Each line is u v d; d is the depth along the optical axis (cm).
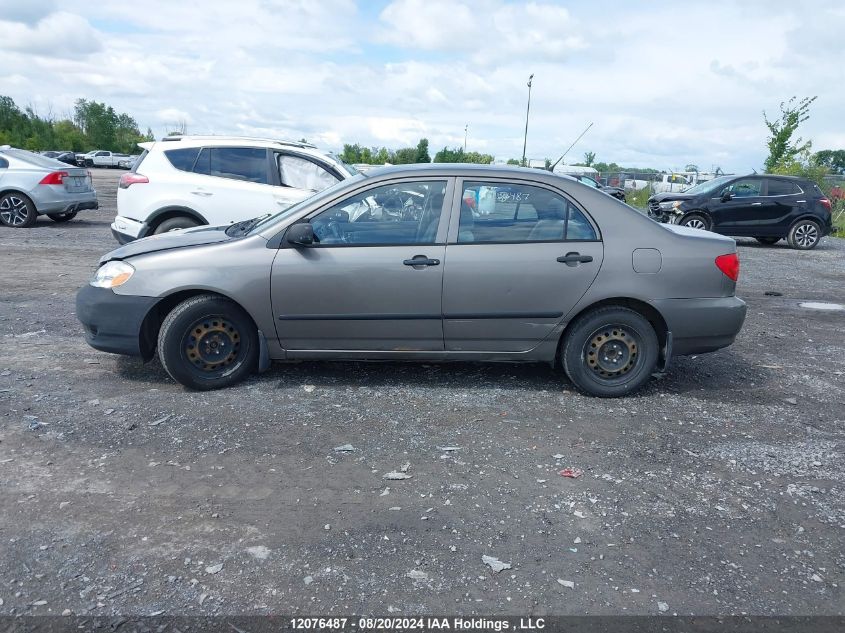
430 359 509
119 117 9219
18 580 280
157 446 405
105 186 3097
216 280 480
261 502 347
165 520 328
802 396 536
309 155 923
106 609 265
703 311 500
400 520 335
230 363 502
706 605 279
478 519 338
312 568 295
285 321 492
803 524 345
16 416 440
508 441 430
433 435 435
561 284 489
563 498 362
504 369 571
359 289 485
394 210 493
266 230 495
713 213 1612
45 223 1528
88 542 308
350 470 384
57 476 366
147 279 484
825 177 2705
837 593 290
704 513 352
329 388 512
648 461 409
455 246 487
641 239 496
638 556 312
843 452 430
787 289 1048
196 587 279
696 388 546
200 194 883
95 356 575
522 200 497
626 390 510
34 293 816
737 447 433
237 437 421
